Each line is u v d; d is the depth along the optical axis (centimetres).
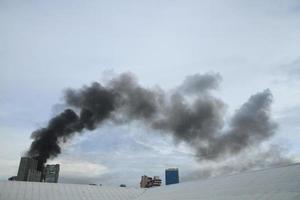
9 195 3712
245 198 2603
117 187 5116
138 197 4725
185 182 4619
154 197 4306
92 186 4875
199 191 3662
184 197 3619
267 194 2475
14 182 4222
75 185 4728
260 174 3300
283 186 2512
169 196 4019
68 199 4047
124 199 4588
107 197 4506
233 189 3105
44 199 3844
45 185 4400
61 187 4478
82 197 4259
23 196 3788
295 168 2936
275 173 3069
